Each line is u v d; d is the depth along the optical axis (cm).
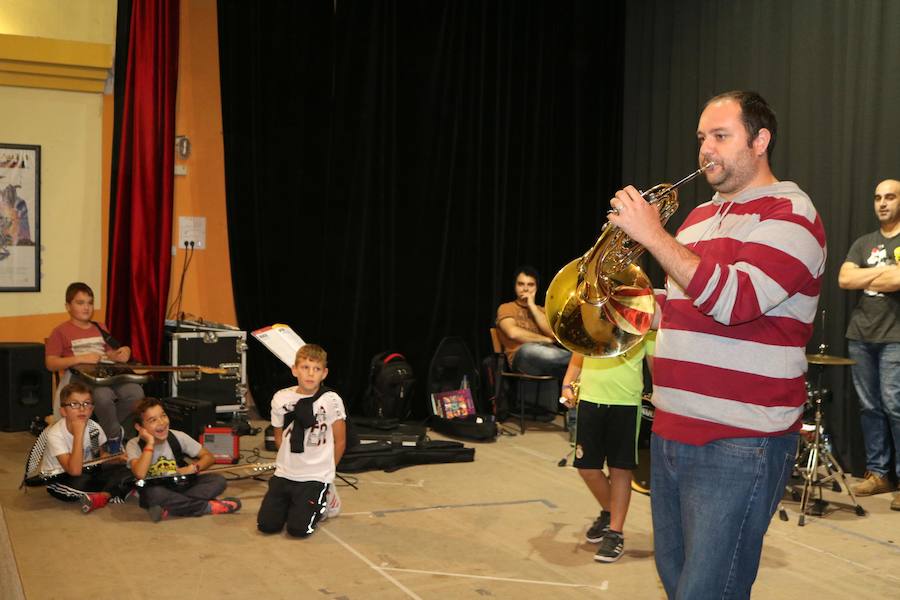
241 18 661
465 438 625
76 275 662
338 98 688
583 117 781
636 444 383
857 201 554
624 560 381
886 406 494
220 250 702
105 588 334
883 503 486
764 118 210
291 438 411
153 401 438
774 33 618
